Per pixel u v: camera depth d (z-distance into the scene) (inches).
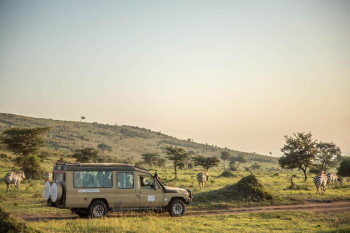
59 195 651.5
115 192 684.1
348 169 3127.5
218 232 574.9
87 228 562.3
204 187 1556.3
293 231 589.6
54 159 3747.5
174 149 3026.6
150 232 550.3
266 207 894.4
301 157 2581.2
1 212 511.2
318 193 1235.9
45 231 518.6
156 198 717.3
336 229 553.6
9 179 1288.1
